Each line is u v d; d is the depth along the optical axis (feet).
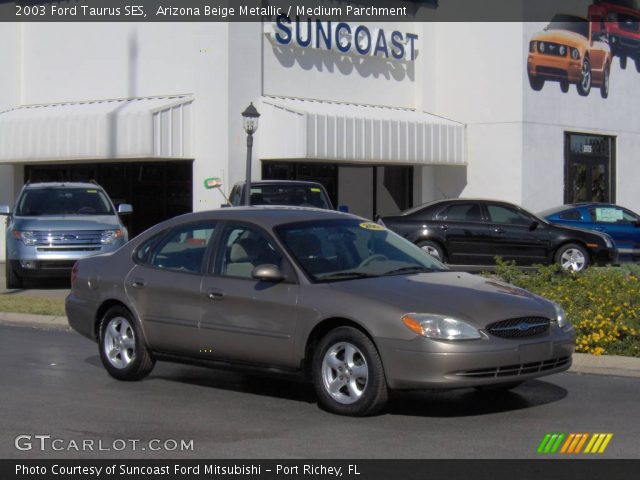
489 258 68.54
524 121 86.53
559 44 90.22
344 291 26.20
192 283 29.32
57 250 59.00
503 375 25.09
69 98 82.99
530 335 25.66
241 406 28.14
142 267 31.17
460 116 89.71
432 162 84.94
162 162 78.95
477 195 88.84
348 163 83.97
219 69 74.08
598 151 95.86
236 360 28.35
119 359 31.89
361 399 25.66
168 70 77.30
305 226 28.84
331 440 23.94
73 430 25.22
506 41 86.89
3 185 86.17
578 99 92.53
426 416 26.58
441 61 90.79
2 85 86.43
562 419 26.22
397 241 30.14
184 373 33.68
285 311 26.96
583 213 76.74
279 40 77.00
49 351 38.73
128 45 79.46
